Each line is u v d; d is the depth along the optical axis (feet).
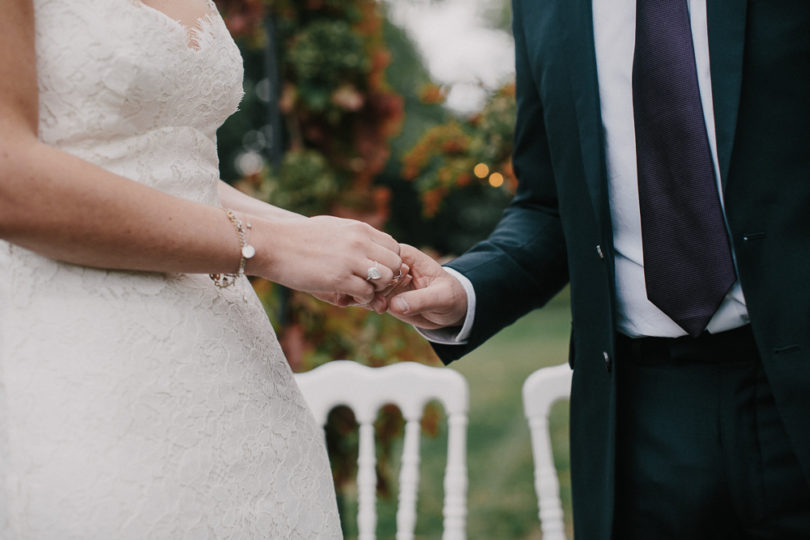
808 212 4.06
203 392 3.54
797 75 4.07
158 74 3.40
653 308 4.54
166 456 3.36
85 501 3.15
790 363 4.05
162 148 3.58
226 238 3.46
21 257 3.26
